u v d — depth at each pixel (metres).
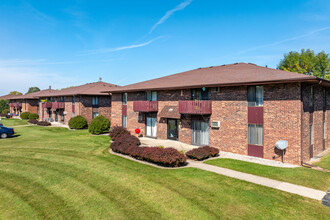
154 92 23.64
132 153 15.34
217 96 17.81
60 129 32.81
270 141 14.86
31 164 14.06
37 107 54.22
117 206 8.48
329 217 7.60
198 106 17.91
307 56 42.28
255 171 12.35
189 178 11.22
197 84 17.94
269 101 14.86
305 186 10.23
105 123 27.75
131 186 10.29
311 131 15.83
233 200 8.80
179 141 21.09
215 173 12.02
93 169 12.90
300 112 13.51
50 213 8.10
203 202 8.65
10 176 11.86
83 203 8.79
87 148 18.98
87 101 35.06
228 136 17.14
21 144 20.86
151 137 24.09
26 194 9.69
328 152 17.59
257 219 7.46
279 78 13.86
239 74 18.09
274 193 9.43
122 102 28.19
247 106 16.05
